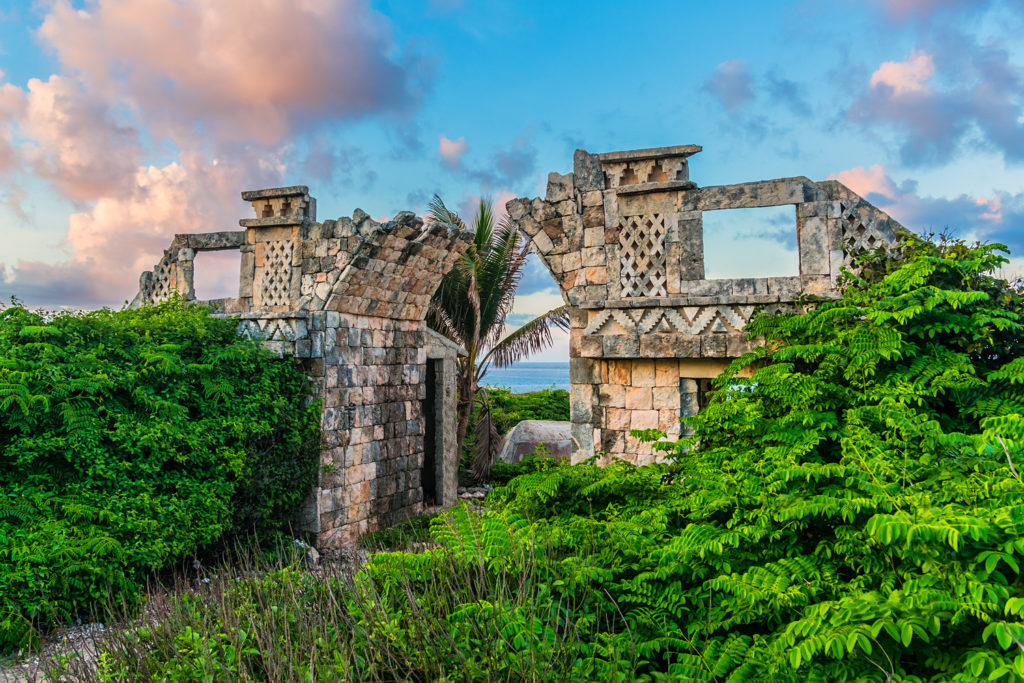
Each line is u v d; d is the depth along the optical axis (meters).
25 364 7.41
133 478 7.89
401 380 13.16
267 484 9.77
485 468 16.48
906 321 6.46
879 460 4.14
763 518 3.97
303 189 11.21
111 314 9.34
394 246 11.34
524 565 4.16
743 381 6.95
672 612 4.00
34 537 6.56
